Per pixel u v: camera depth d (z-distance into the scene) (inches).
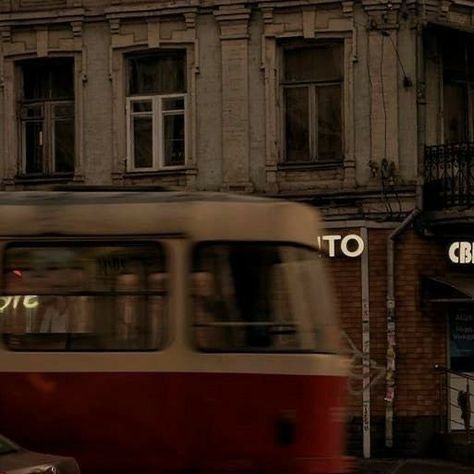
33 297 544.7
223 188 1041.5
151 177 1059.9
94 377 535.8
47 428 535.8
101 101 1070.4
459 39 1039.0
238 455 529.3
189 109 1053.8
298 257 550.3
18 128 1091.3
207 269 541.3
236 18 1041.5
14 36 1087.6
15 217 550.6
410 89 1017.5
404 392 1003.9
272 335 537.3
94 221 547.2
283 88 1043.9
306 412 531.2
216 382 532.4
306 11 1029.8
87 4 1071.6
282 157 1041.5
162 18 1058.1
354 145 1021.8
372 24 1018.7
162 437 531.2
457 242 1011.3
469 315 1016.9
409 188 1010.7
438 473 888.9
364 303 1011.3
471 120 1049.5
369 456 997.2
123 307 540.7
